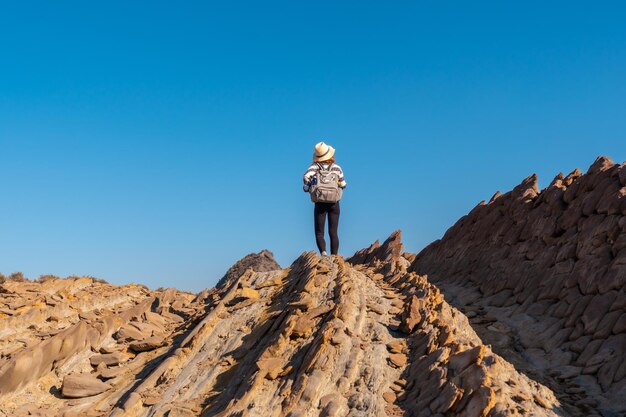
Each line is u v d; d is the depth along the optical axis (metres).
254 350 10.41
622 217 12.38
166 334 13.33
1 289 14.55
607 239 12.44
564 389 9.96
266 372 9.19
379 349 9.50
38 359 10.71
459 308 14.06
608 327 10.84
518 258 14.59
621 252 11.75
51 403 10.35
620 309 10.98
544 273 13.45
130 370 11.46
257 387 8.91
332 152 14.52
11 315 12.76
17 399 10.18
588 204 13.48
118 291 16.92
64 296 14.79
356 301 11.09
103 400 10.22
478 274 15.56
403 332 10.12
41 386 10.74
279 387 8.91
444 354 8.76
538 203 15.39
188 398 9.62
